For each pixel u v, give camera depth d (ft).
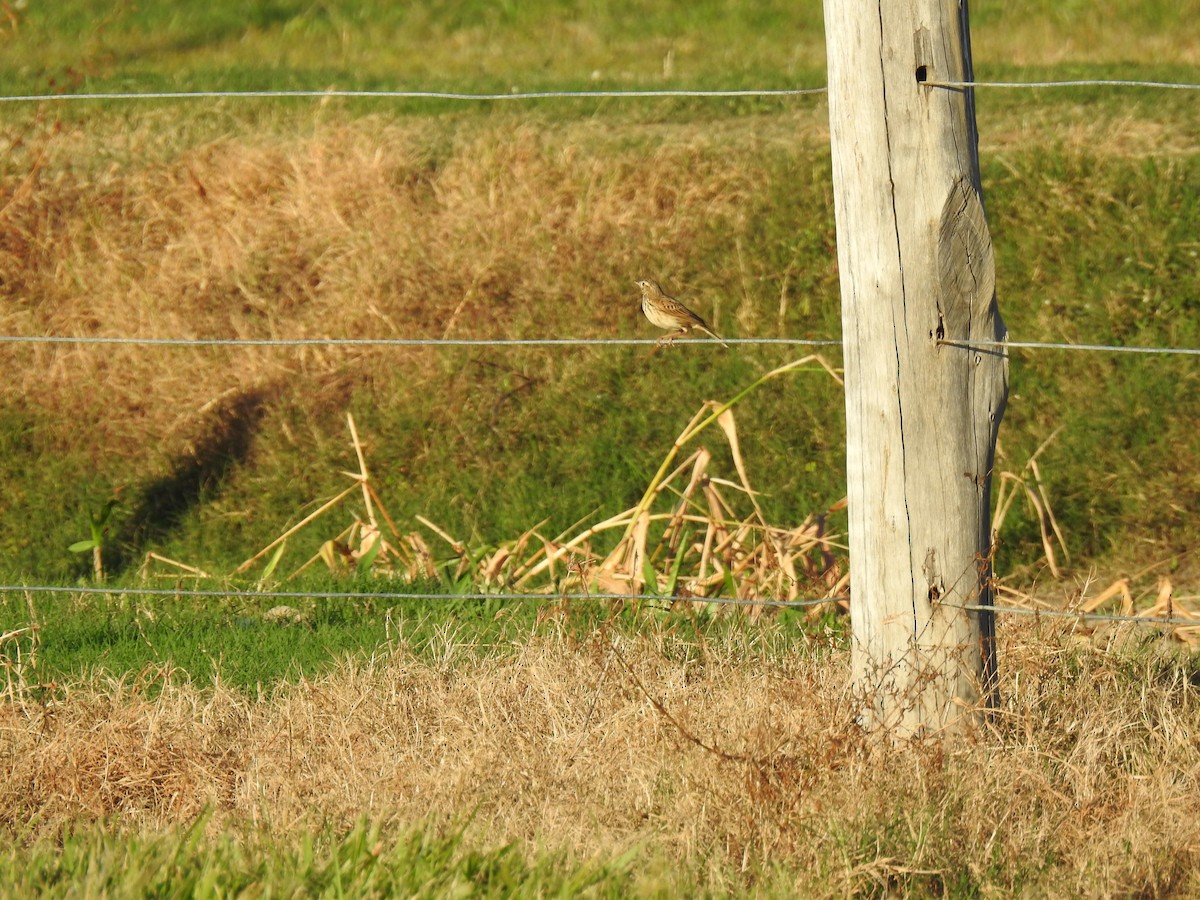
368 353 98.22
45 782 48.98
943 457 45.50
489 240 107.04
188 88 143.54
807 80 137.59
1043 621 55.31
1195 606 75.00
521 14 183.01
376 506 87.97
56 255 110.63
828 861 41.11
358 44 173.37
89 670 59.21
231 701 53.93
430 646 59.88
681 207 108.88
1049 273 100.37
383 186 113.50
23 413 96.22
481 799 45.44
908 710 45.57
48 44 168.04
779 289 101.09
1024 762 45.06
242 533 87.10
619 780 47.11
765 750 45.50
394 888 39.06
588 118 128.16
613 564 70.13
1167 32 157.48
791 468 87.97
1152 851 42.70
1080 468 85.05
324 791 47.50
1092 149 111.65
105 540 86.84
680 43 167.22
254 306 104.99
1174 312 96.02
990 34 161.89
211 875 38.70
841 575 72.33
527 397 94.63
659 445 90.27
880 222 44.83
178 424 94.73
